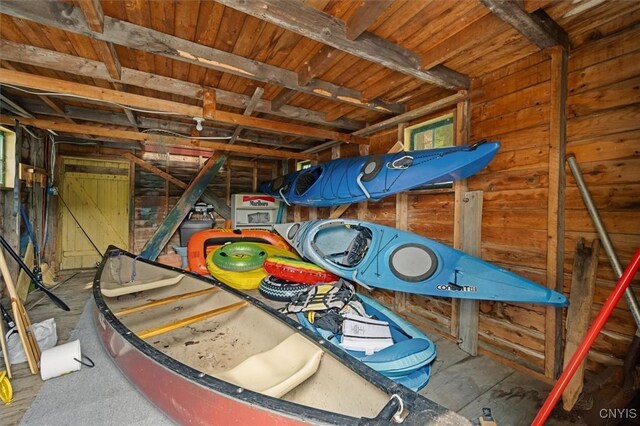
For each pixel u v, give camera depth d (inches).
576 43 72.7
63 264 182.5
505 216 87.8
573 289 69.2
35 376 69.4
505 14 59.4
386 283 102.6
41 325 82.4
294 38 74.1
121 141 185.0
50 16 59.1
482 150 83.0
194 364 72.2
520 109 83.7
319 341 57.9
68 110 127.7
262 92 101.6
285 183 190.1
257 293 142.6
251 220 213.6
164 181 210.4
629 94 63.7
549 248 75.9
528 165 81.8
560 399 64.6
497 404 66.6
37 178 145.2
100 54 77.2
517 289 76.8
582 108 71.6
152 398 58.9
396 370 69.7
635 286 62.6
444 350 94.5
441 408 37.8
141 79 93.6
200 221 203.8
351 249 122.1
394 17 65.2
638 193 62.5
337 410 49.9
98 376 69.8
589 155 70.4
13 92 108.7
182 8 62.5
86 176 189.8
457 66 88.1
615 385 61.6
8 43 76.9
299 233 146.3
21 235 127.7
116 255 126.6
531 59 81.0
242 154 219.1
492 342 89.9
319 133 135.8
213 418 46.6
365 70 90.7
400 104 120.3
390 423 35.5
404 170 106.1
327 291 103.7
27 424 55.4
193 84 102.6
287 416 39.4
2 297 113.4
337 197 137.4
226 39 74.5
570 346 67.4
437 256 94.8
